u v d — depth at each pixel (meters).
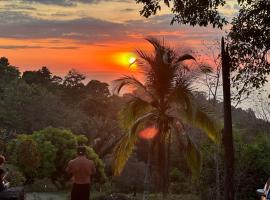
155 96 25.14
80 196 11.88
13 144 42.53
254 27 12.94
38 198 30.45
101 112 71.06
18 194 11.88
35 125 63.97
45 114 64.81
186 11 12.67
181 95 24.41
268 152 26.14
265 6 12.71
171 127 25.23
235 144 26.23
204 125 24.41
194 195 29.52
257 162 25.95
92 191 38.91
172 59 24.45
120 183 38.00
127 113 25.55
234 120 35.28
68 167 11.97
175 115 25.28
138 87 25.27
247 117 35.41
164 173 25.50
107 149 50.38
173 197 29.08
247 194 26.02
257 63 13.33
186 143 24.66
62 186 44.31
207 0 12.56
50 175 45.97
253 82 13.52
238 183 25.47
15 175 28.05
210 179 26.69
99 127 58.78
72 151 47.38
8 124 62.56
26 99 64.56
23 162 41.69
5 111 62.44
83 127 60.12
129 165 38.53
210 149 26.61
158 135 25.19
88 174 12.01
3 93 67.62
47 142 46.22
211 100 25.11
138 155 45.28
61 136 48.16
